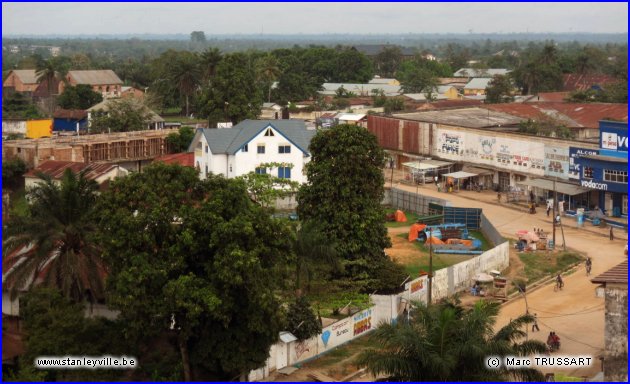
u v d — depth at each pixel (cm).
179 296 4484
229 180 4909
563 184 10150
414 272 7412
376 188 6756
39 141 11719
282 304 5456
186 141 13050
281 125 10550
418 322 4384
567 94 18250
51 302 4784
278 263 4944
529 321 4428
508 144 11019
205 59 17112
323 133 6831
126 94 19600
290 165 10362
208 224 4644
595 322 6128
